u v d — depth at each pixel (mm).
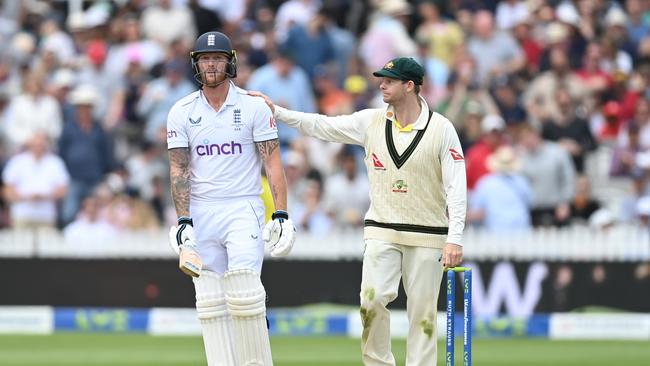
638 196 46594
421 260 24469
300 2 56344
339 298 43375
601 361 36000
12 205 47312
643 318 42406
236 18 57719
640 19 56844
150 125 49594
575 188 46750
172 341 40812
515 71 52000
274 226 23125
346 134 24672
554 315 42781
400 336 42156
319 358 36219
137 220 45969
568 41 53406
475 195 44562
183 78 50312
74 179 47844
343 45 53281
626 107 51656
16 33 57906
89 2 61281
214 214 23156
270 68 49062
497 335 42656
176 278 43750
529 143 46562
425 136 24172
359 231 43500
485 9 56531
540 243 43031
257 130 23234
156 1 55375
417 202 24375
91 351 37938
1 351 37844
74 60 53375
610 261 42844
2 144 50812
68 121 48156
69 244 44125
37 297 44125
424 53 52688
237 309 22938
